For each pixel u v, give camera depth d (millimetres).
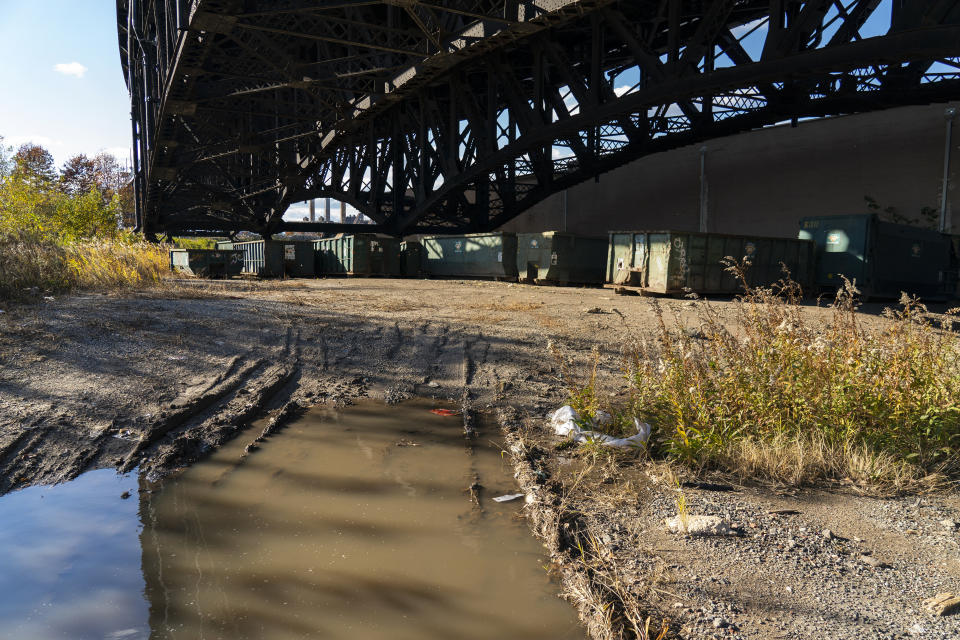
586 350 9031
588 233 43531
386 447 5285
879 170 29266
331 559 3363
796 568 3180
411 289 19953
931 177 27594
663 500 4113
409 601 2957
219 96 24016
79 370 6883
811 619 2703
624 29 21203
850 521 3797
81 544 3465
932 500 4125
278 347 8812
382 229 37125
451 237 30062
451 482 4527
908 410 4918
